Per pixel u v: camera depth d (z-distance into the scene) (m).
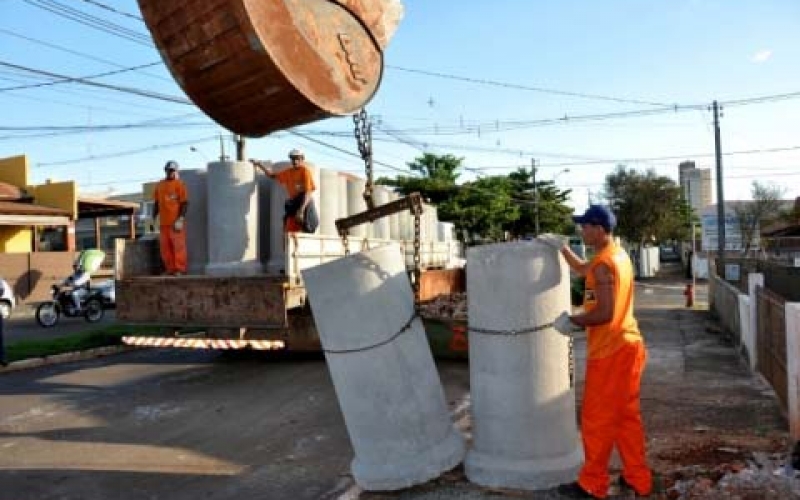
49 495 5.55
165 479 5.88
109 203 30.34
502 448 5.29
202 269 11.17
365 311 5.41
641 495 4.91
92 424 7.78
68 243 28.69
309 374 10.37
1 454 6.70
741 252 46.50
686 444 6.15
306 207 10.68
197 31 3.99
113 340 13.90
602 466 4.91
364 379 5.39
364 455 5.43
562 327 5.01
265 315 9.43
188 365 11.54
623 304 4.83
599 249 4.95
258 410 8.23
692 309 21.75
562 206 59.66
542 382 5.25
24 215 25.95
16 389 9.95
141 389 9.70
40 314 18.61
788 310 6.18
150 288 10.11
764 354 8.98
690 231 59.66
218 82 4.18
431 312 11.51
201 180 11.27
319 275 5.48
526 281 5.23
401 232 16.33
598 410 4.88
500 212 47.56
